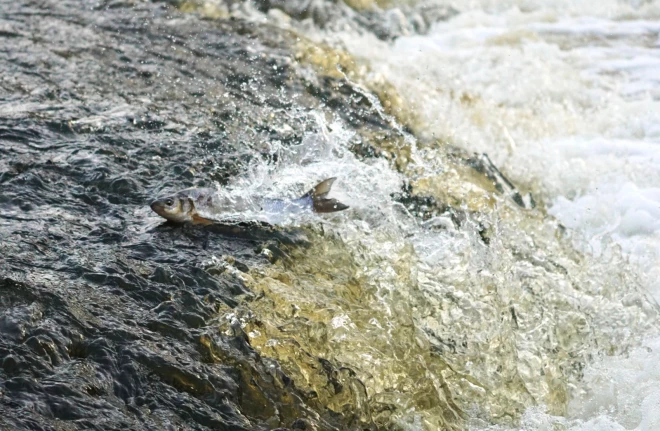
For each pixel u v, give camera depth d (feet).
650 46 87.61
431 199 52.16
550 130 69.21
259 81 67.00
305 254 42.98
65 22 75.10
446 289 43.21
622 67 81.66
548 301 45.73
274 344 35.47
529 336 43.11
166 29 76.23
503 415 38.19
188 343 34.06
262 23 80.28
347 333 37.76
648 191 59.06
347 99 66.49
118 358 31.99
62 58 66.39
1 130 51.16
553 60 83.10
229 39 75.10
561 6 99.55
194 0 85.10
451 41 90.58
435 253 46.21
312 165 52.19
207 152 52.03
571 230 55.57
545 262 49.65
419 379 37.63
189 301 36.68
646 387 40.96
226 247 41.78
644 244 53.78
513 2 99.91
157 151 51.16
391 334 39.24
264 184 48.62
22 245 38.58
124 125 54.65
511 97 74.90
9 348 30.83
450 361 39.68
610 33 91.61
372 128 62.39
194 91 63.36
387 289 42.14
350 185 50.49
